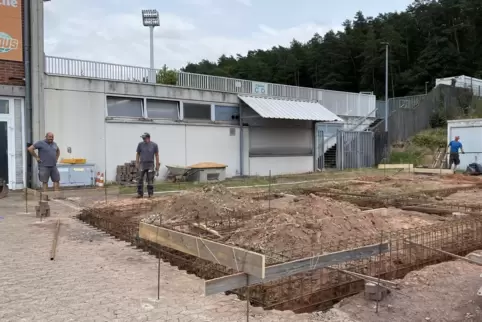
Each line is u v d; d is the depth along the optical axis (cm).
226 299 470
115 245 727
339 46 8325
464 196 1342
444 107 3822
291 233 625
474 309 445
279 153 2673
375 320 418
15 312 434
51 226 891
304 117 2533
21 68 1636
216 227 746
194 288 506
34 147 1283
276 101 2606
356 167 3153
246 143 2495
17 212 1082
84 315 425
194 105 2253
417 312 437
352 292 519
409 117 3566
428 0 8188
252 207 929
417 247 638
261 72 9019
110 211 981
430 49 7162
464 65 6894
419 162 3067
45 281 532
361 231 700
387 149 3350
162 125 2105
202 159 2278
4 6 1585
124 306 448
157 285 515
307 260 468
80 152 1828
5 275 557
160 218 722
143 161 1287
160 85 2094
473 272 559
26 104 1642
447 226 745
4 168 1612
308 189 1456
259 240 618
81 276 553
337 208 798
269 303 465
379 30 8662
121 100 1983
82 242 748
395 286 490
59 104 1766
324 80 8400
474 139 2655
